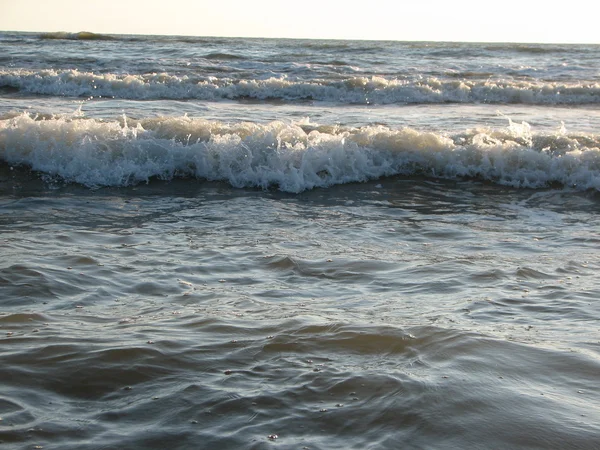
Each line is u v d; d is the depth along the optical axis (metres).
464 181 9.55
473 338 3.69
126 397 2.97
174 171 9.49
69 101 16.22
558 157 9.59
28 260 5.29
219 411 2.84
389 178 9.62
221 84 18.80
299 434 2.66
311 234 6.72
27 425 2.68
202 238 6.42
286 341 3.64
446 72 23.39
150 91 18.05
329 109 16.16
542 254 6.07
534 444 2.60
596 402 2.94
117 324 3.92
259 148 9.59
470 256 5.95
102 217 7.23
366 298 4.64
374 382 3.12
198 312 4.21
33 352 3.40
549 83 20.55
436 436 2.65
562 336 3.80
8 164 9.40
